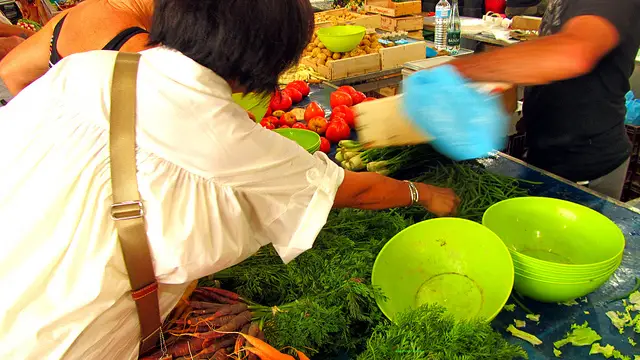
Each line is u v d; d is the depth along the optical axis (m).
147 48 0.80
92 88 0.74
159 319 0.81
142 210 0.71
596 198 1.50
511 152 2.41
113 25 1.36
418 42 3.16
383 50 3.03
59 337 0.70
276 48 0.76
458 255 1.24
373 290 1.07
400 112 1.53
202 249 0.76
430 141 1.58
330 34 3.13
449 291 1.18
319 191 0.90
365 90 3.08
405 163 1.75
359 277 1.14
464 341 0.93
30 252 0.68
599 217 1.21
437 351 0.93
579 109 1.75
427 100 1.46
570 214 1.27
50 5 4.21
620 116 1.78
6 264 0.68
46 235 0.69
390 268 1.19
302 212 0.90
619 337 1.05
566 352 1.03
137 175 0.71
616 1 1.27
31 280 0.68
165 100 0.73
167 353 0.86
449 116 1.46
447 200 1.28
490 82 1.31
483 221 1.24
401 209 1.47
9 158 0.72
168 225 0.72
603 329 1.07
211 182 0.76
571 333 1.07
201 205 0.75
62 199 0.69
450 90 1.41
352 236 1.35
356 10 4.13
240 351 0.88
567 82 1.73
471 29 3.94
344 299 1.11
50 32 1.50
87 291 0.70
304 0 0.79
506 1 4.35
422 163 1.75
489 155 1.82
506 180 1.59
